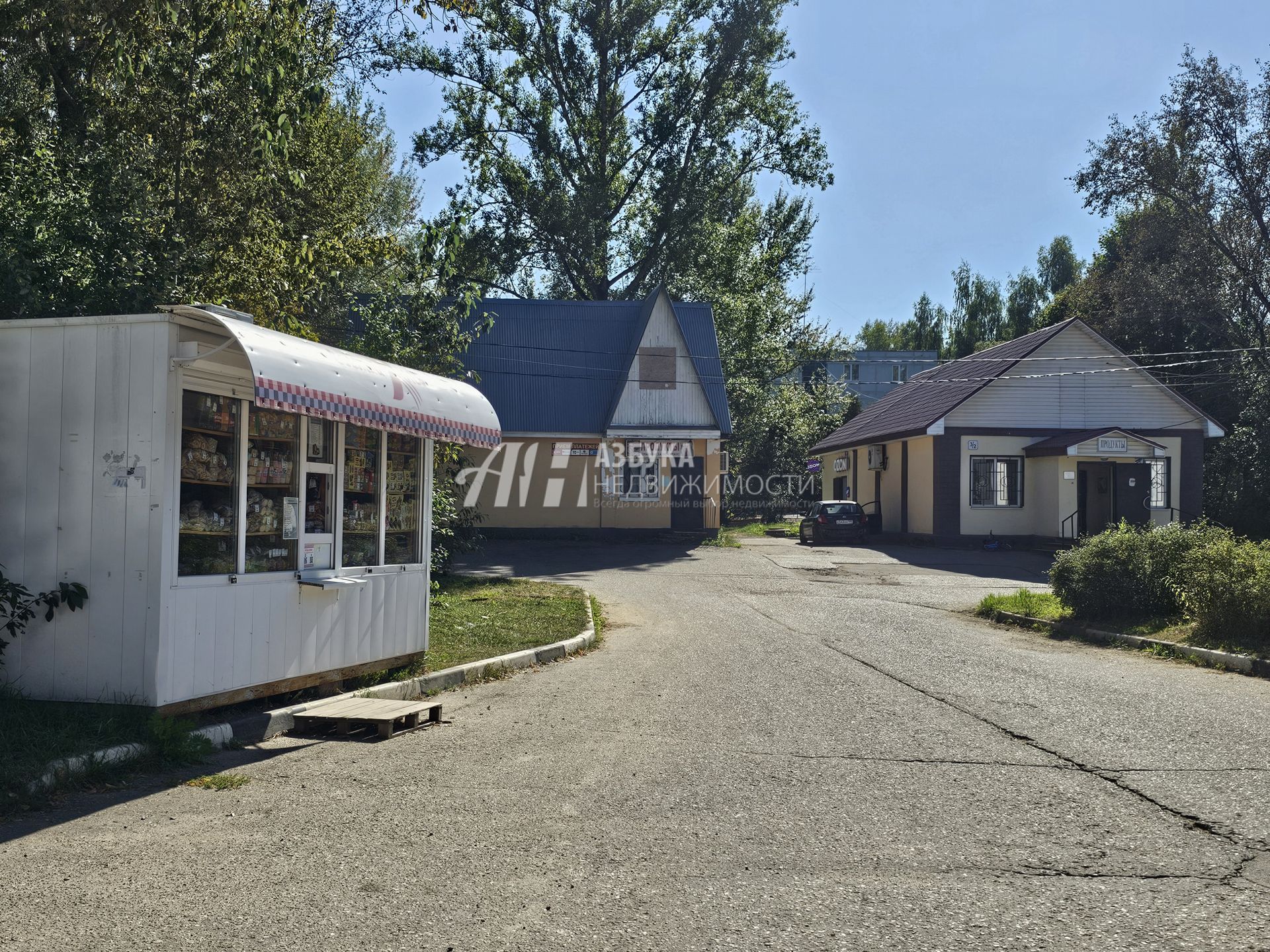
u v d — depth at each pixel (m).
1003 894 4.30
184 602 7.22
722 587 20.77
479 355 34.62
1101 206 39.62
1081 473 31.25
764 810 5.59
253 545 7.98
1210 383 41.94
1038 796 5.84
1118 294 42.84
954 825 5.30
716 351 35.78
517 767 6.61
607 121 40.78
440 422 9.34
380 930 3.93
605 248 41.75
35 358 7.32
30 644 7.24
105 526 7.16
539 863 4.72
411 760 6.84
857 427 43.66
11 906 4.18
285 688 8.27
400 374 9.09
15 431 7.34
